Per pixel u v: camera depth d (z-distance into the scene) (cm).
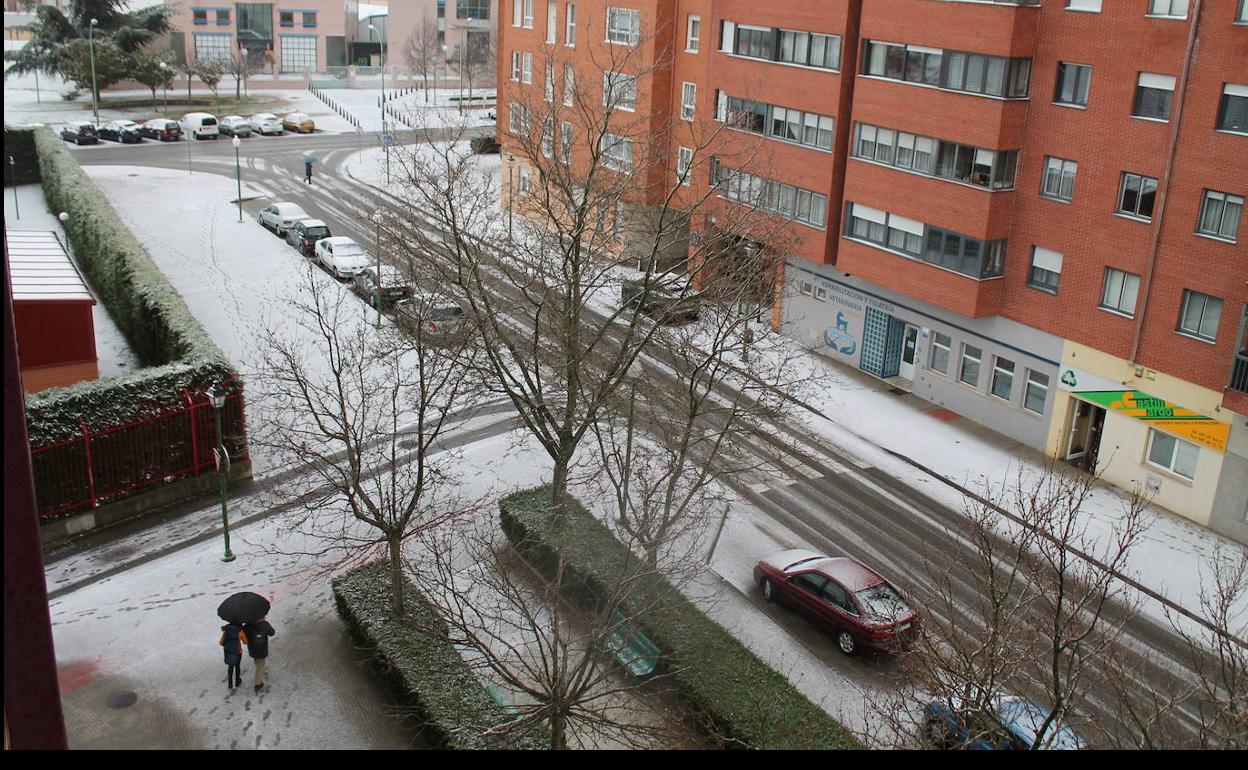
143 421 2664
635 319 2462
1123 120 2803
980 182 3134
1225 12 2539
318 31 9631
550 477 2919
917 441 3225
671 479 2278
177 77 9038
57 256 3581
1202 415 2716
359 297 4234
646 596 1936
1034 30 2978
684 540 2567
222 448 2388
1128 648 2188
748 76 3853
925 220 3312
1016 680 1969
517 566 2405
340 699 2003
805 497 2856
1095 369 2973
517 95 4691
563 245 2589
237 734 1891
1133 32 2745
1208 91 2598
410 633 2053
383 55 10019
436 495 2778
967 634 2198
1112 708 1955
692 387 2369
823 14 3541
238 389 2834
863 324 3716
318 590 2375
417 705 1878
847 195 3584
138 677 2045
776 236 2841
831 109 3572
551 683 1642
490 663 1705
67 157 5256
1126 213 2847
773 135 3838
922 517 2772
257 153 6825
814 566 2303
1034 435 3195
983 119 3064
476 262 2542
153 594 2342
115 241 3884
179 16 9081
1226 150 2578
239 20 9356
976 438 3262
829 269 3797
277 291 4269
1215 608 2328
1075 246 2981
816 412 3203
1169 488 2827
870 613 2148
